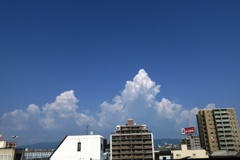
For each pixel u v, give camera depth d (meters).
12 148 70.56
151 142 137.38
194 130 166.00
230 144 154.75
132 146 137.62
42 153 130.00
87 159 75.38
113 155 137.12
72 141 77.56
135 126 147.75
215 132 162.25
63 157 76.44
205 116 167.00
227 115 160.75
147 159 134.00
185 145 124.00
